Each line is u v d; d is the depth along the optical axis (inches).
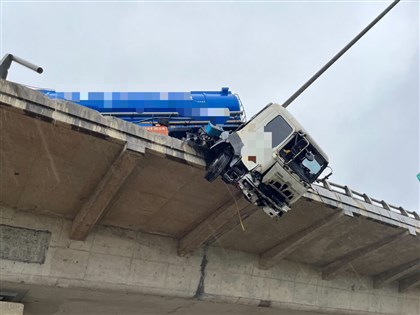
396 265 932.6
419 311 1075.9
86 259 608.7
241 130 478.9
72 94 560.7
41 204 582.6
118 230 647.1
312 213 662.5
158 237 682.2
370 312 960.3
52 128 451.5
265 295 779.4
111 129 472.4
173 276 679.7
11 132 457.4
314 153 480.1
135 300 690.2
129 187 561.6
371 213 711.7
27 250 571.8
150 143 496.1
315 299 860.0
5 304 570.3
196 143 532.1
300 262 858.1
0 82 419.2
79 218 576.1
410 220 792.3
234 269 751.7
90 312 735.1
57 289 599.8
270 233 712.4
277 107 481.1
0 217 568.7
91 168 517.0
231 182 488.4
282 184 466.3
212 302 726.5
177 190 575.2
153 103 571.2
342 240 777.6
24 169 516.7
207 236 660.1
